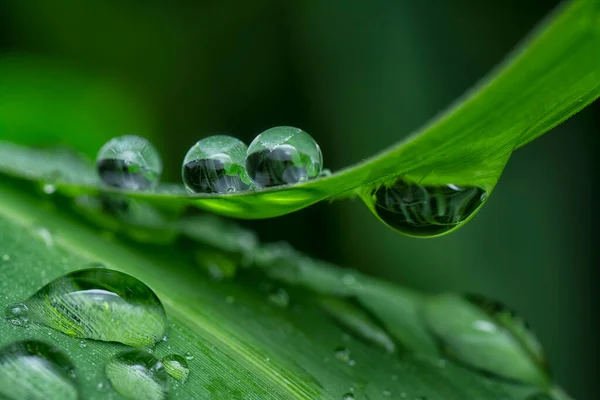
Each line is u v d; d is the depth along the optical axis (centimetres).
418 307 8
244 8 19
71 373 6
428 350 7
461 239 15
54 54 19
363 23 17
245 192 6
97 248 7
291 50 19
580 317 14
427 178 6
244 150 7
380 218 7
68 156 11
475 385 7
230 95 20
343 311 8
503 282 14
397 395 7
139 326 7
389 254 15
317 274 8
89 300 7
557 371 14
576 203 15
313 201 6
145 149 7
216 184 7
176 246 8
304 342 7
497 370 7
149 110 19
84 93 15
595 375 14
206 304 7
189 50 20
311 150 7
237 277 8
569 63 6
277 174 7
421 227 7
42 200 8
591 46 6
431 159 6
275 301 7
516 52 6
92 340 7
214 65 20
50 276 7
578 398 13
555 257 14
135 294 7
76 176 8
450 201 7
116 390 6
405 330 8
